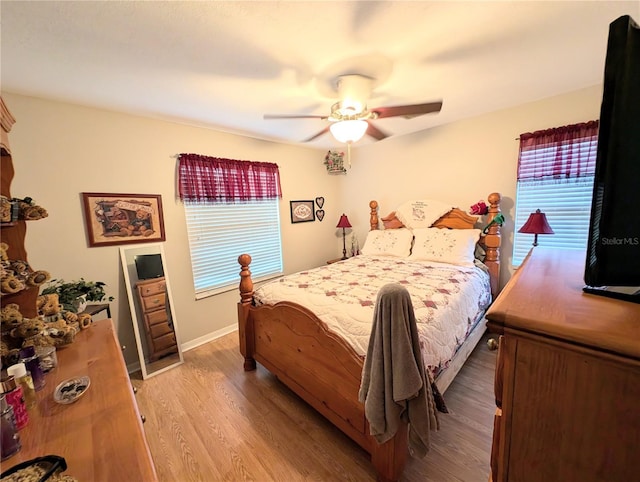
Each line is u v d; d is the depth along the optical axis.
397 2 1.18
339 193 4.48
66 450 0.76
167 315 2.64
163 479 1.43
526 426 0.54
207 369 2.45
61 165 2.06
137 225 2.46
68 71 1.64
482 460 1.46
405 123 3.07
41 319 1.29
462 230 2.94
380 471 1.33
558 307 0.54
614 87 0.52
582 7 1.26
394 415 1.16
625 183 0.54
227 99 2.12
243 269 2.31
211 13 1.20
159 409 1.94
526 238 2.71
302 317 1.74
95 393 1.00
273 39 1.40
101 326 1.59
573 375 0.47
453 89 2.15
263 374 2.35
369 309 1.62
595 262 0.58
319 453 1.56
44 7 1.11
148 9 1.16
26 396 0.92
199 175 2.82
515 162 2.70
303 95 2.07
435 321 1.59
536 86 2.18
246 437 1.68
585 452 0.48
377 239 3.55
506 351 0.54
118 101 2.10
